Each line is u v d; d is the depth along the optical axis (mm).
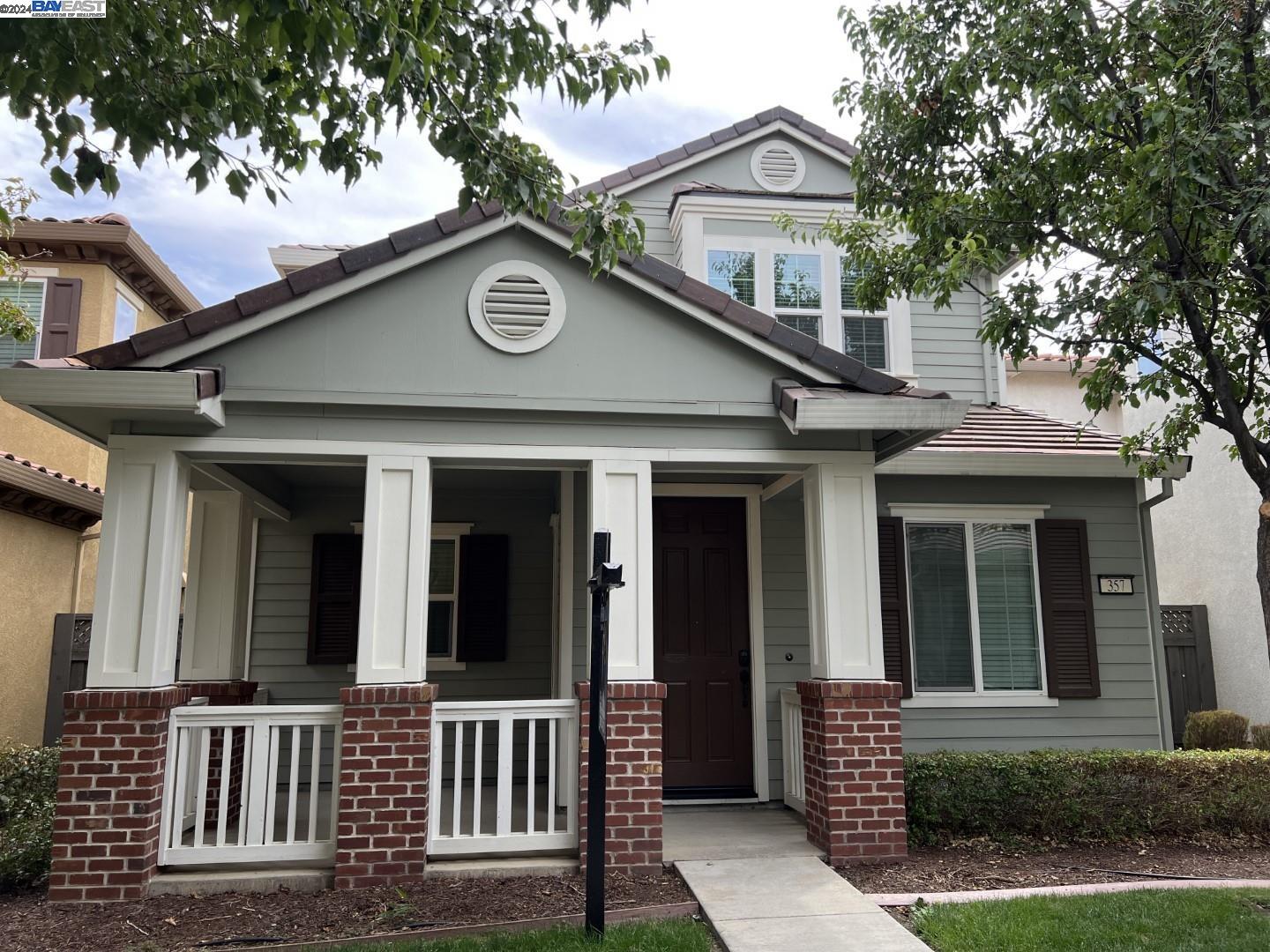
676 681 8203
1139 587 8766
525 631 9328
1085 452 8562
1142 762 6863
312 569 8867
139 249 12516
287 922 5098
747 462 6340
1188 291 5812
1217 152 5609
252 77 4785
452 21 4832
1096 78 6398
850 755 6117
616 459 6223
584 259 6270
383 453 6023
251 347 5941
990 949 4477
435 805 5965
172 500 5836
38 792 7148
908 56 7152
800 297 9531
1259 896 5324
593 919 4691
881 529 8461
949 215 6883
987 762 6781
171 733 5762
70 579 10727
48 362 5500
